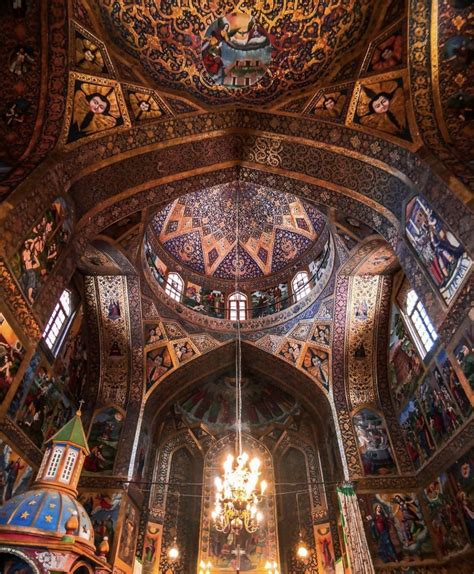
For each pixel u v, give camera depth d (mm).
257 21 8133
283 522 13734
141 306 12906
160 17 8008
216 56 8547
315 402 14047
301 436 15234
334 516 12609
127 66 8289
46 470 5637
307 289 14766
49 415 10320
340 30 8148
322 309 13492
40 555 4266
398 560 10070
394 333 12508
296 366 13773
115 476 11305
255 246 16844
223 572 12617
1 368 6910
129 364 13172
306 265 15367
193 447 15422
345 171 9344
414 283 8477
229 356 14641
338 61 8430
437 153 7641
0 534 4289
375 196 9156
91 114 8281
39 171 7277
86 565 4715
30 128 7941
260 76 8797
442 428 9984
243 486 7664
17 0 7156
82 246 8719
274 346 14141
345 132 8914
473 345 7172
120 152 8836
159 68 8570
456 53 7547
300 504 13828
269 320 14664
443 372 9820
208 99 9094
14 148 7867
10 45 7551
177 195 10148
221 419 16141
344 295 12891
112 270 12102
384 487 11148
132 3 7770
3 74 7707
